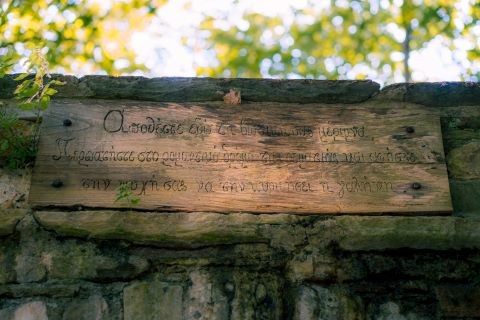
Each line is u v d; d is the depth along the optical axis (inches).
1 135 96.4
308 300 89.0
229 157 95.7
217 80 101.4
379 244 92.6
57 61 243.1
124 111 98.5
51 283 88.4
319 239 92.1
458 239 92.9
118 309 87.3
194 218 91.0
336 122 99.6
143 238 90.7
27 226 91.0
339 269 91.0
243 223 91.4
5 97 101.0
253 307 87.9
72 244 90.7
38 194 92.3
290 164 95.9
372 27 295.4
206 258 90.6
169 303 87.7
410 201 94.7
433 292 90.9
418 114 101.3
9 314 86.4
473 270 92.4
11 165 94.7
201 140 96.7
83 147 95.7
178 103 99.7
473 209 96.7
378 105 102.3
